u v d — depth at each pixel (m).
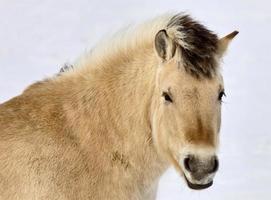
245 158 21.62
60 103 11.07
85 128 10.89
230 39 10.55
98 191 10.78
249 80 31.72
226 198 18.12
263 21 44.22
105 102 10.99
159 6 48.34
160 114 10.22
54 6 49.44
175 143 9.94
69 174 10.66
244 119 25.84
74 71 11.45
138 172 10.97
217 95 9.94
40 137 10.70
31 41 40.59
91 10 48.84
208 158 9.55
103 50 11.41
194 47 9.94
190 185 9.80
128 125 10.84
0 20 45.19
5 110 10.93
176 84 9.88
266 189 18.77
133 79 10.93
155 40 10.23
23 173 10.52
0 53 37.34
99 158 10.80
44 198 10.53
